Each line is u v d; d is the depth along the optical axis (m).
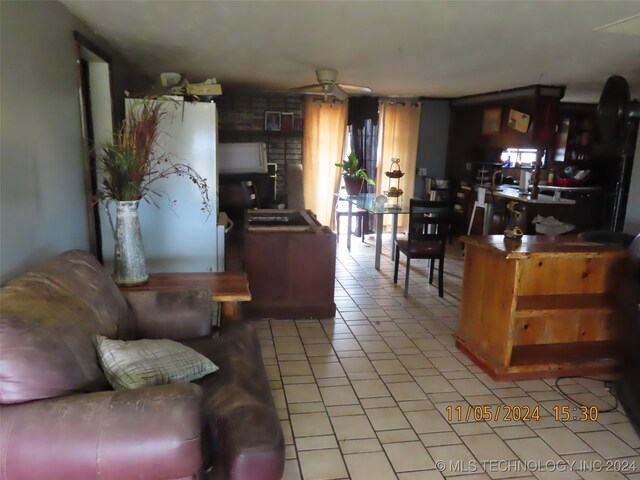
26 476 1.21
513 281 2.60
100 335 1.68
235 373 1.86
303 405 2.46
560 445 2.19
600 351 2.93
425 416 2.39
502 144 5.82
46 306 1.53
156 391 1.33
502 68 4.12
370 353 3.10
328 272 3.62
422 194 7.20
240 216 5.50
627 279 2.50
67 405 1.26
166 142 3.24
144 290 2.52
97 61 3.28
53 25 2.39
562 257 2.59
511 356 2.80
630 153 5.95
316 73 4.30
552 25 2.67
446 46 3.25
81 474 1.22
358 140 6.71
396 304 4.09
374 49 3.38
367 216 6.86
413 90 5.88
